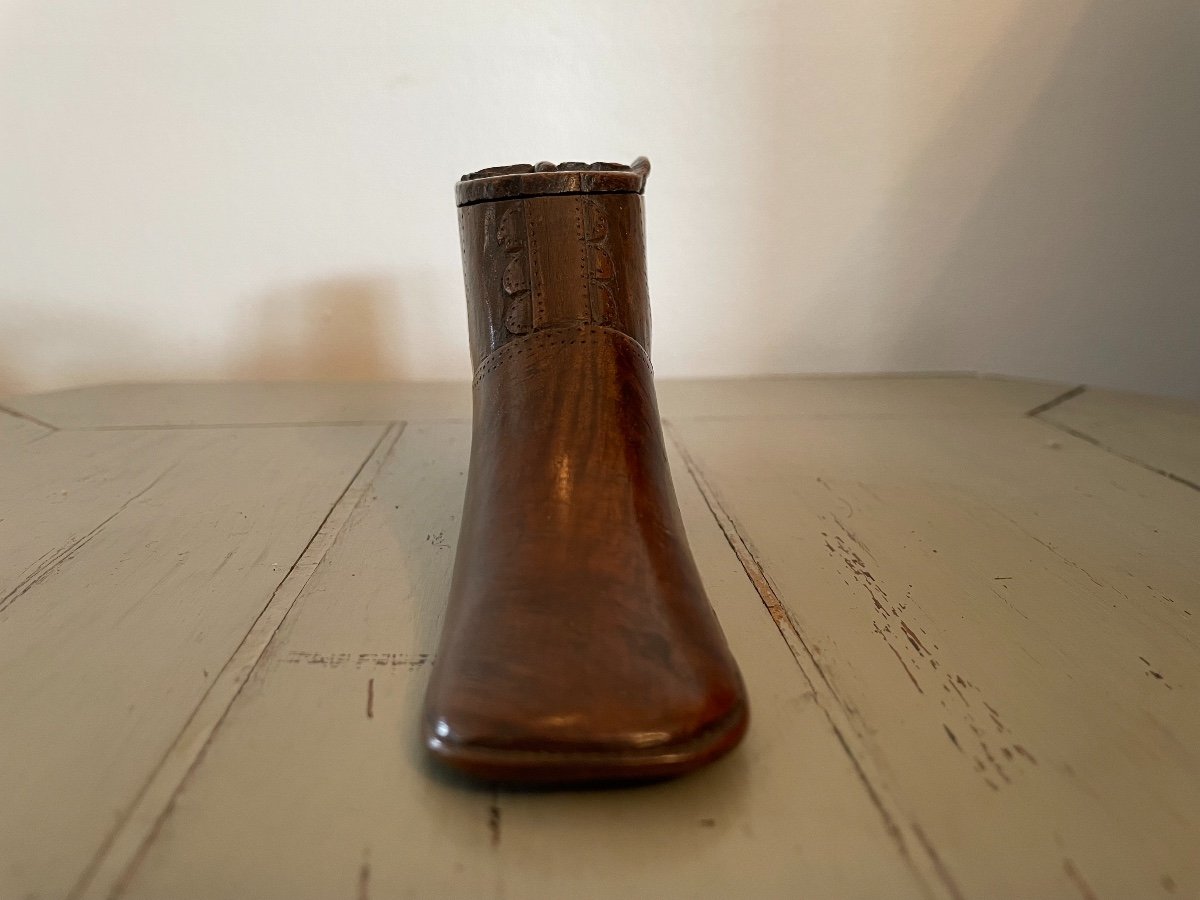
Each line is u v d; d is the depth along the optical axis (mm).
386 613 138
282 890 85
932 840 91
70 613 138
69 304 293
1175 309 309
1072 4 276
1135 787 98
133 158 279
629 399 136
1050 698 115
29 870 87
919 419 253
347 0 266
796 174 290
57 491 195
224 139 278
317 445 228
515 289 140
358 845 90
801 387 293
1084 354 313
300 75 272
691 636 104
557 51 273
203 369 302
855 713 111
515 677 96
